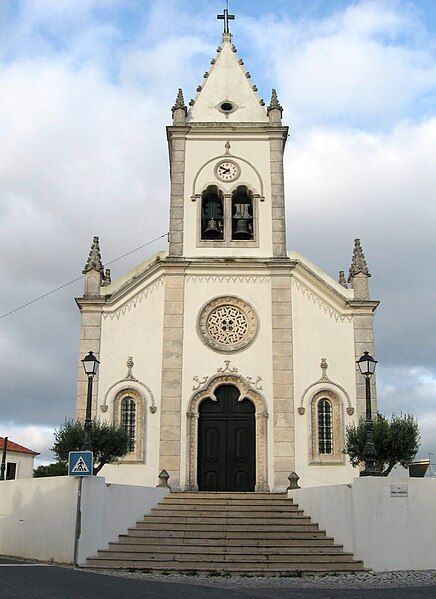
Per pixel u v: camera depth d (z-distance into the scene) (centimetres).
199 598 1352
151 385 3092
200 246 3331
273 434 3031
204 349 3147
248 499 2647
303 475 2978
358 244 3306
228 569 2014
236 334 3197
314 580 1852
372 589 1630
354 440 2619
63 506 2236
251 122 3538
